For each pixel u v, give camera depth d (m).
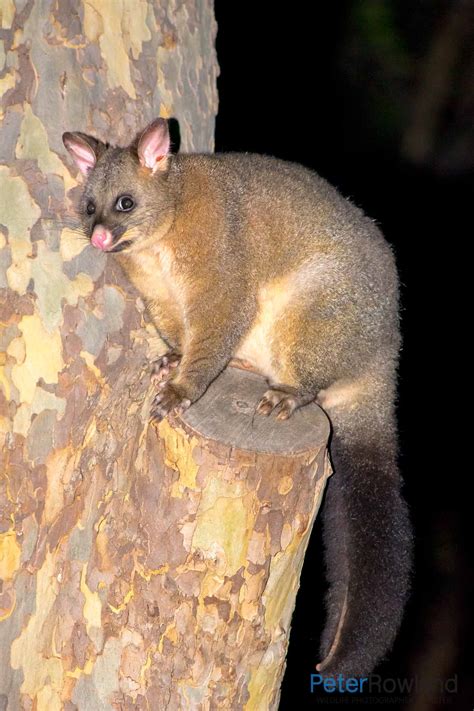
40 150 6.49
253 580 6.15
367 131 16.69
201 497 6.04
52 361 6.38
